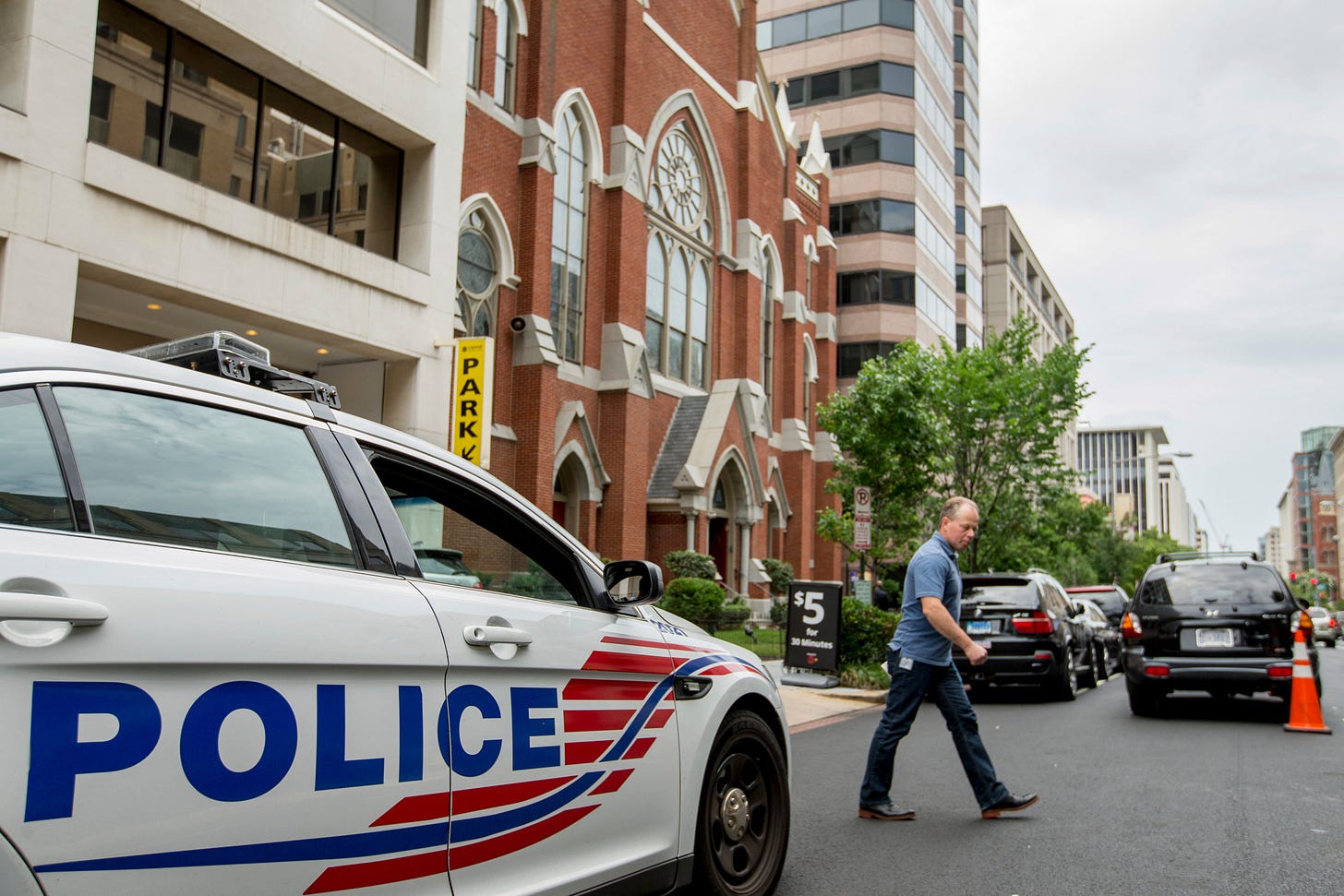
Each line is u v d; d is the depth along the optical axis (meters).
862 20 47.44
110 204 11.23
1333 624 43.78
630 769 3.79
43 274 10.53
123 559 2.34
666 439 28.08
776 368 34.28
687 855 4.09
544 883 3.35
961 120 63.66
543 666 3.43
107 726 2.20
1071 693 14.12
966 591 14.16
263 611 2.55
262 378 3.20
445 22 16.14
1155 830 6.17
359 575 2.94
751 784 4.72
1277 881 5.09
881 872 5.26
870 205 45.97
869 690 13.97
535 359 22.00
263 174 13.84
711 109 30.70
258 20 13.04
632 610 4.14
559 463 23.25
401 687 2.90
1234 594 11.53
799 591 14.61
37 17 10.60
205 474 2.69
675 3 29.14
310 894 2.61
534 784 3.33
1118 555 60.66
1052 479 26.58
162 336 14.13
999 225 73.88
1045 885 5.03
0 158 10.23
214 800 2.38
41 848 2.05
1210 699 14.34
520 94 23.05
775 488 33.03
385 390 15.52
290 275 13.38
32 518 2.26
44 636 2.10
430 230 15.69
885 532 21.45
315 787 2.62
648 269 27.95
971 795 7.29
